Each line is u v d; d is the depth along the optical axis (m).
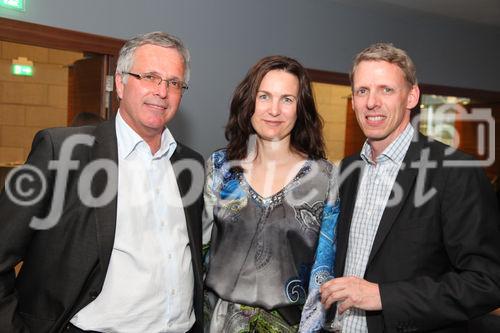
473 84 5.14
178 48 1.44
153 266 1.37
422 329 1.25
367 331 1.43
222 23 3.69
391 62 1.42
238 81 3.82
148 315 1.35
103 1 3.14
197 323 1.53
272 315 1.45
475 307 1.22
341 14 4.30
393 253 1.35
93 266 1.27
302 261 1.50
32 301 1.29
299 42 4.10
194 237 1.52
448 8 4.34
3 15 2.79
